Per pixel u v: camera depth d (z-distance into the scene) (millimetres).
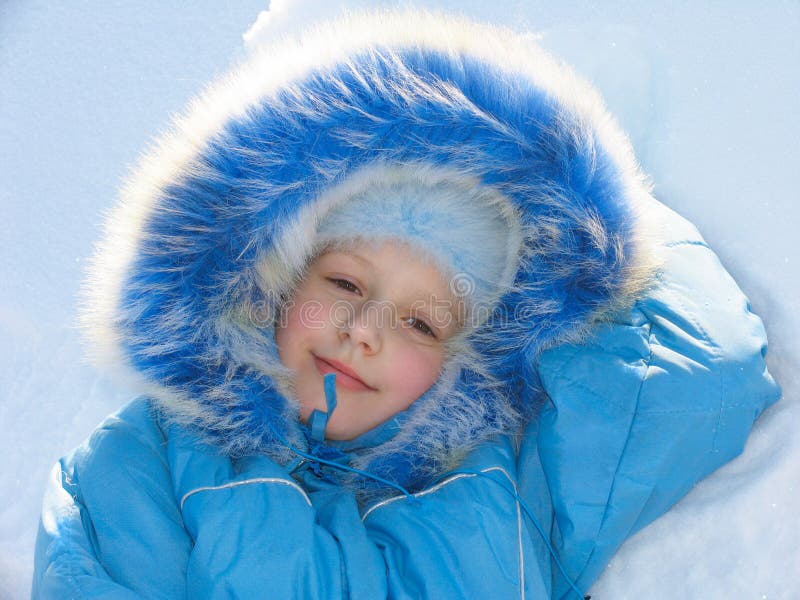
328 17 1804
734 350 1221
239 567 1050
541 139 1177
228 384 1193
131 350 1203
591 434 1182
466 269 1210
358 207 1198
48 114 1836
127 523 1092
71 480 1151
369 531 1165
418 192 1196
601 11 1760
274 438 1218
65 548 1064
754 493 1207
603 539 1164
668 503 1205
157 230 1176
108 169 1756
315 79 1173
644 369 1202
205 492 1119
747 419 1220
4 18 1970
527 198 1209
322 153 1159
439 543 1107
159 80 1863
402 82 1154
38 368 1528
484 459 1207
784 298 1355
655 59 1666
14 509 1378
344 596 1056
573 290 1223
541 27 1785
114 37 1935
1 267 1640
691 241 1357
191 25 1944
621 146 1249
